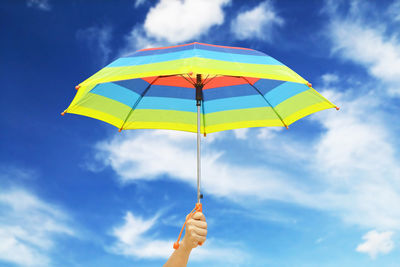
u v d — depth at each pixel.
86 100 2.57
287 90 2.65
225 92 2.86
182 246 1.80
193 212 1.90
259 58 2.04
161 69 1.71
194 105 2.93
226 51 2.04
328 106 2.53
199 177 2.11
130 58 2.02
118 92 2.72
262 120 2.89
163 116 2.92
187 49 1.95
